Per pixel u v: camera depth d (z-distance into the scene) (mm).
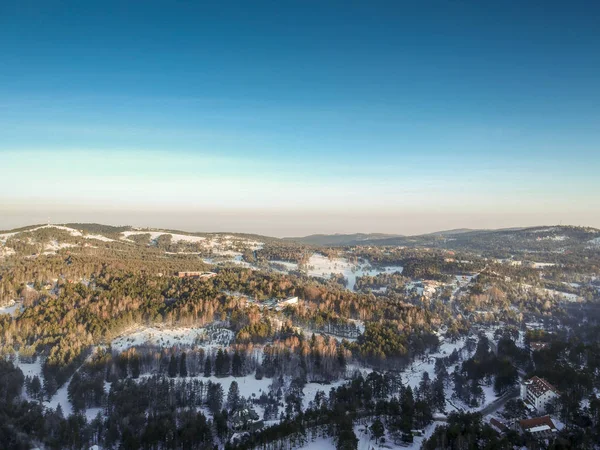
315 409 141500
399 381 169000
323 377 175250
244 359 178875
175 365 168750
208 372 172125
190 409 138875
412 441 127125
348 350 193875
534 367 181625
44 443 119188
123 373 163875
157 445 122188
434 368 193625
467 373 178375
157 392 146125
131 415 131500
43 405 137875
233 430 133375
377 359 190750
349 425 129625
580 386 149500
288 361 179250
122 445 120812
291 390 158125
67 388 154625
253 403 150250
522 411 141000
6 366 153250
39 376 157500
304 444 127062
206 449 120188
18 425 121562
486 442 117250
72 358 164625
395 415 137625
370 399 152000
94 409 143125
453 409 150625
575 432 122312
